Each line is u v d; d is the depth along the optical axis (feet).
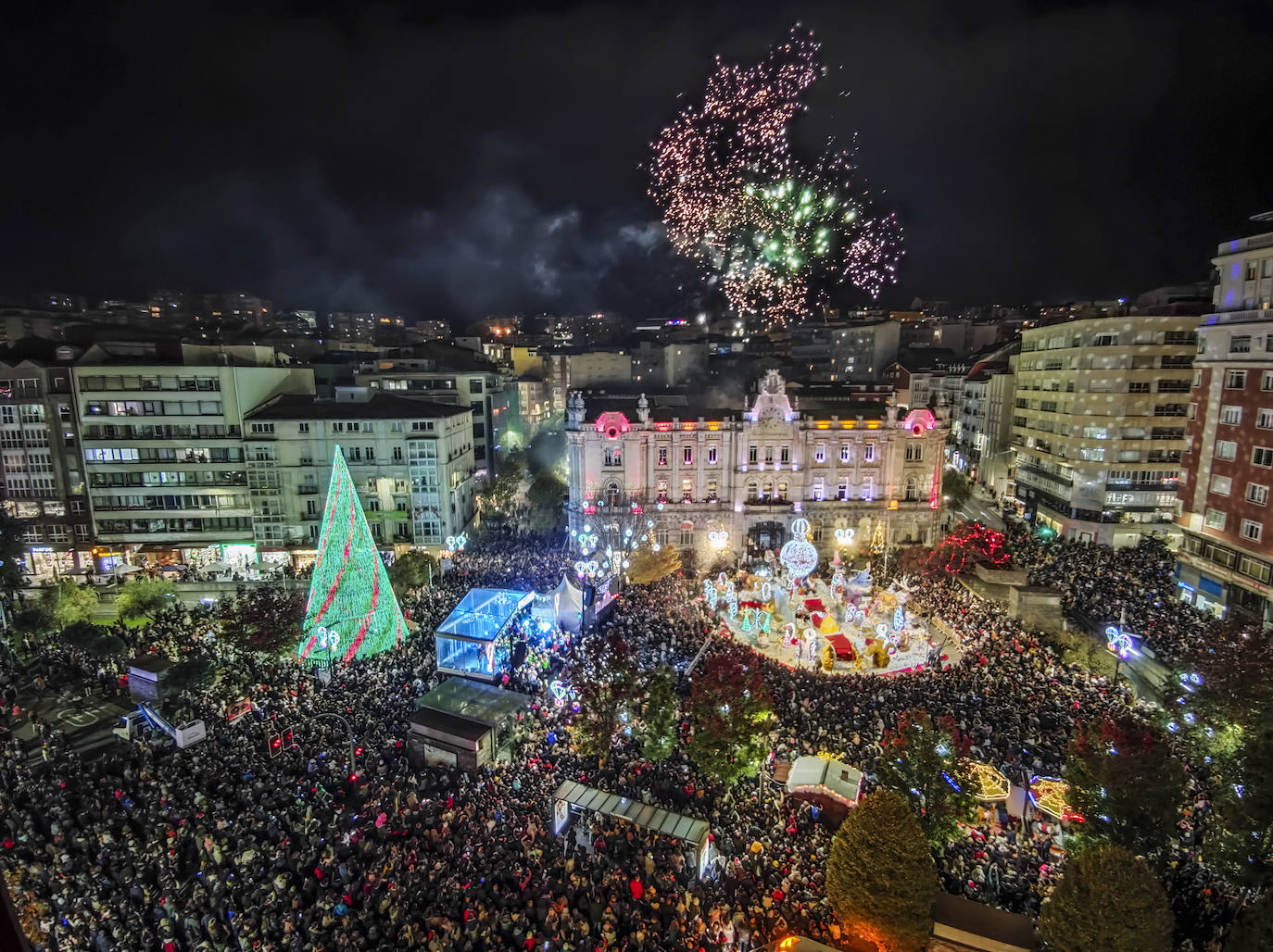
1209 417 211.82
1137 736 104.27
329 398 318.65
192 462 262.06
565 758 133.18
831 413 284.82
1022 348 331.77
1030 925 85.20
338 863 100.42
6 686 167.73
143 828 110.63
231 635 178.81
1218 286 213.87
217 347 273.95
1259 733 107.04
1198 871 102.47
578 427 273.75
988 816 118.11
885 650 181.78
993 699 148.87
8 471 262.06
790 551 204.85
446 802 118.73
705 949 88.43
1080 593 210.38
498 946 85.30
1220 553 206.69
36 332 346.54
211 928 88.38
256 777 122.62
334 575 179.32
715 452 278.87
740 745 120.37
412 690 161.68
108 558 264.72
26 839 106.93
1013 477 341.62
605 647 171.63
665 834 103.71
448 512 271.08
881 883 83.10
